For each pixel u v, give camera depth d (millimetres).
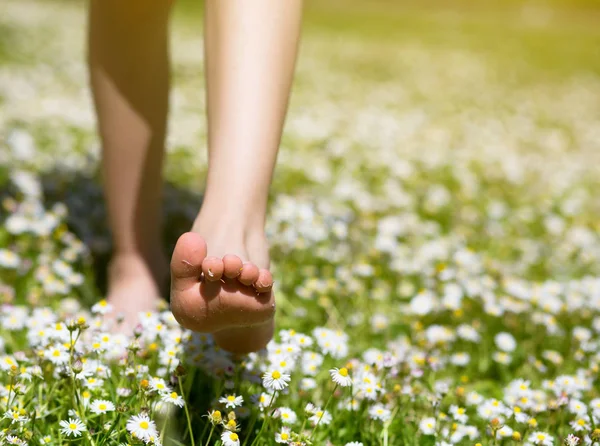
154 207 1741
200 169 3209
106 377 1331
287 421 1245
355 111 5105
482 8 20672
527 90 6996
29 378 1240
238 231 1148
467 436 1344
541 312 1964
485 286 2049
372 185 3273
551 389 1506
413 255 2352
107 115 1625
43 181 2643
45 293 1827
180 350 1379
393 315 1949
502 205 3119
